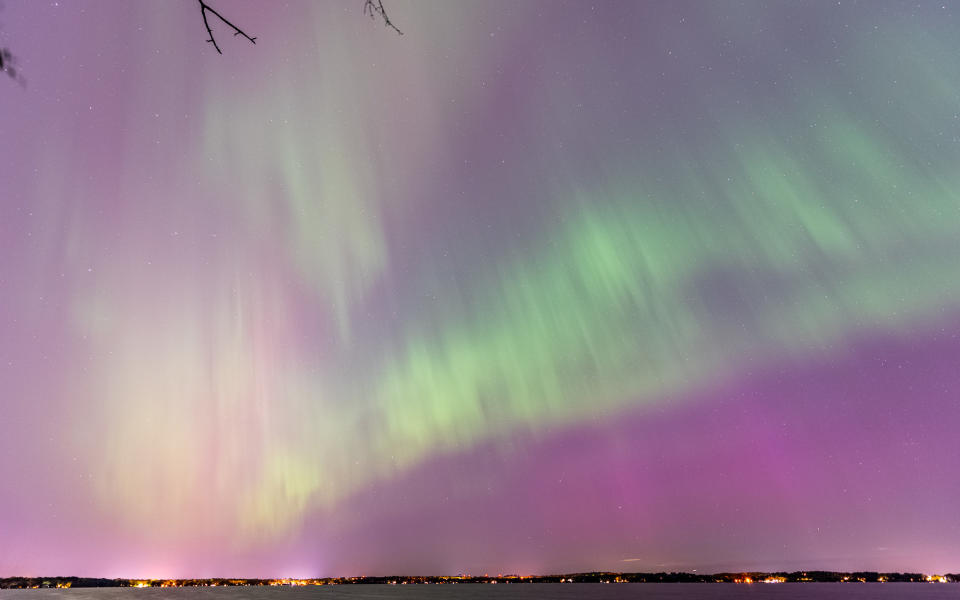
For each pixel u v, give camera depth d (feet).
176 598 172.86
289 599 152.97
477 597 154.92
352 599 150.71
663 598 146.51
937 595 147.23
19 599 185.88
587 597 152.56
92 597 192.65
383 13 9.64
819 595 153.07
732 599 138.62
